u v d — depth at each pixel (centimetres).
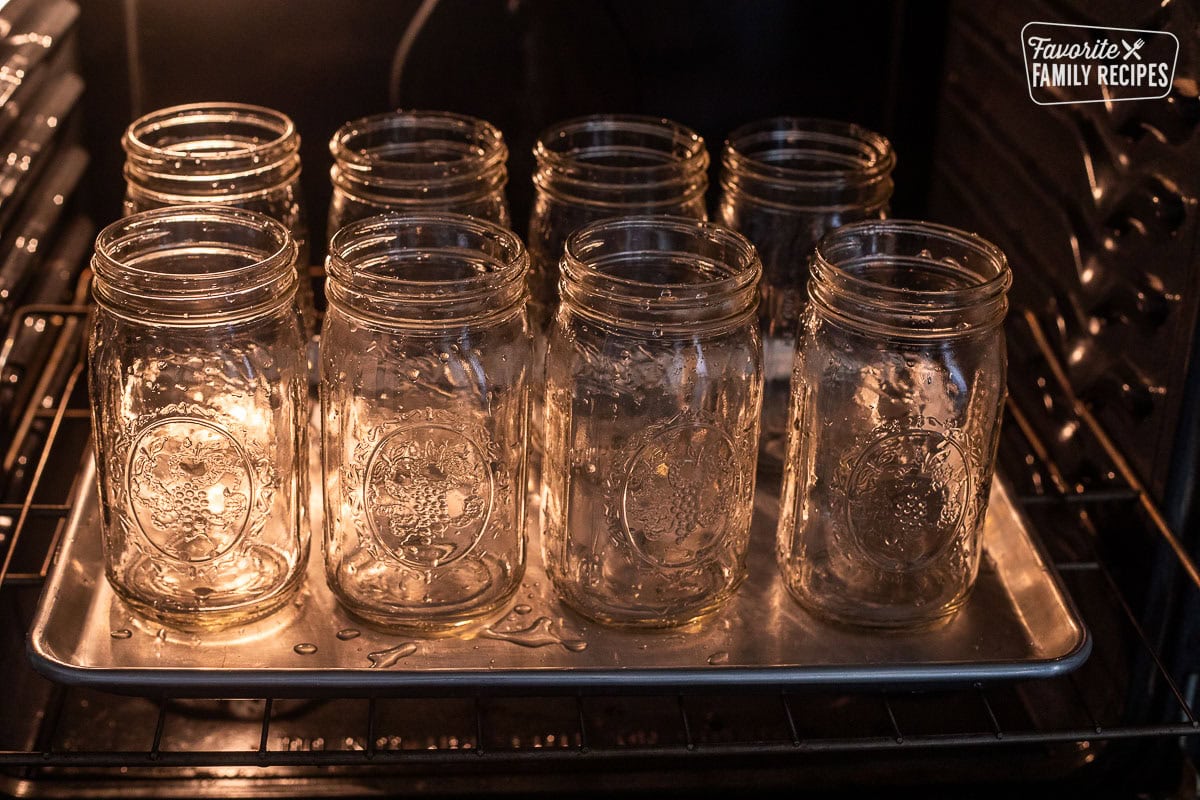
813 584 66
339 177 75
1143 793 74
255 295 59
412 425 62
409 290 58
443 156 82
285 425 63
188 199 73
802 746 60
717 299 59
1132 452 72
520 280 61
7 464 77
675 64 97
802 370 65
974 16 91
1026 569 70
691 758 77
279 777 75
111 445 62
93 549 70
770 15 96
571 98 97
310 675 59
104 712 79
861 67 98
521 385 63
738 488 64
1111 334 74
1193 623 70
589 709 80
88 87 95
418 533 64
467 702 80
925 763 76
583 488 63
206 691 59
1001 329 63
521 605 67
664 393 61
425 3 94
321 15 94
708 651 64
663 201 73
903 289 61
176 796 74
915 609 65
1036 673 62
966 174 95
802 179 74
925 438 63
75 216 97
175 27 94
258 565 65
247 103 96
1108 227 74
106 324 61
